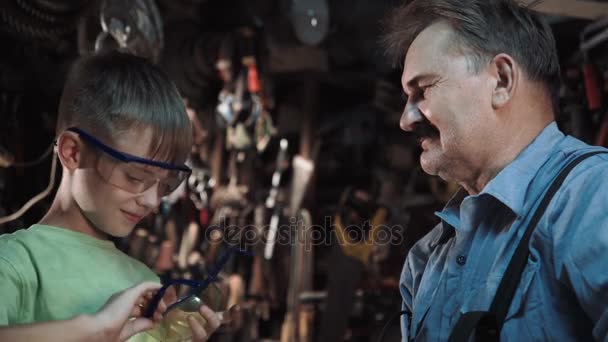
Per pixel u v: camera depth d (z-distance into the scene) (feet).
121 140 3.64
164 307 3.40
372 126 16.89
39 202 9.15
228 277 13.62
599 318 2.95
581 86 7.80
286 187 15.92
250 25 15.94
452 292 3.58
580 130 7.63
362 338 14.40
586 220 3.01
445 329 3.53
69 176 3.79
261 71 15.49
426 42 3.59
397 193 15.29
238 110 14.11
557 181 3.27
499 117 3.48
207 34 14.97
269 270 14.25
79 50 8.75
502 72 3.43
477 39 3.43
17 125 8.98
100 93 3.67
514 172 3.43
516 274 3.22
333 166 16.87
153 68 3.95
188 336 3.56
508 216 3.46
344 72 16.74
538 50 3.48
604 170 3.10
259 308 14.20
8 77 8.86
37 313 3.52
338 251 13.84
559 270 3.11
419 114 3.65
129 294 3.18
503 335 3.17
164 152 3.78
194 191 13.78
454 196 3.98
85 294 3.66
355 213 14.24
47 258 3.62
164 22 14.62
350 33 16.03
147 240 12.23
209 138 14.89
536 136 3.54
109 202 3.68
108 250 4.02
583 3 6.18
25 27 7.73
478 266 3.48
